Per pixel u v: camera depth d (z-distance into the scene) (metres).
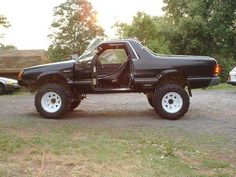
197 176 5.78
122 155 6.61
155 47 27.44
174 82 10.69
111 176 5.62
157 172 5.85
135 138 7.92
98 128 8.95
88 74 10.49
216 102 13.78
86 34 43.31
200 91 18.05
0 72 26.53
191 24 27.17
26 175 5.59
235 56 27.61
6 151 6.72
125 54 10.74
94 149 6.94
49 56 42.66
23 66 27.06
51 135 8.00
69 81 10.53
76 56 10.77
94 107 12.79
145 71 10.36
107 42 10.66
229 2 26.77
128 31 34.09
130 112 11.66
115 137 8.00
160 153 6.87
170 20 35.38
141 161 6.31
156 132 8.58
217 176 5.82
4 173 5.63
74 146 7.11
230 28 27.20
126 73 10.68
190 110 11.94
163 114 10.27
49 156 6.50
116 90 10.59
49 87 10.43
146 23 33.75
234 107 12.51
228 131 8.79
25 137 7.76
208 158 6.69
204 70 10.41
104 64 10.75
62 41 43.59
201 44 27.41
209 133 8.55
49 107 10.46
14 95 18.73
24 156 6.48
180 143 7.56
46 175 5.62
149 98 11.88
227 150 7.20
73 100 11.10
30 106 13.25
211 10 27.53
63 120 10.18
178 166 6.17
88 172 5.78
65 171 5.80
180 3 33.97
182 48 28.22
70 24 43.62
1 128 8.75
